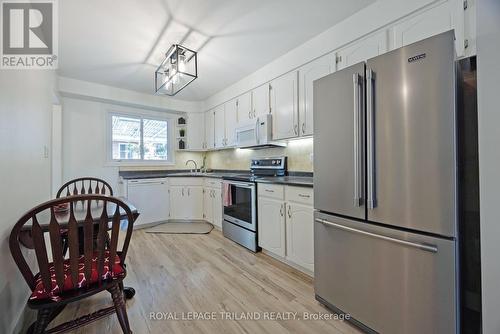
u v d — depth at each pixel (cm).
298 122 258
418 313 121
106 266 135
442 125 111
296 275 215
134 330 145
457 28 147
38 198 198
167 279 208
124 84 358
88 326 149
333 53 219
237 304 172
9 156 133
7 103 133
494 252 97
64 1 175
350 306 151
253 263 242
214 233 350
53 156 334
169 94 312
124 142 412
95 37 226
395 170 127
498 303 96
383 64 131
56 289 116
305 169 290
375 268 137
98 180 242
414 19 167
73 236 116
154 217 388
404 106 123
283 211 232
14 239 109
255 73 318
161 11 190
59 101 331
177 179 409
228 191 315
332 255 162
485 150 98
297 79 258
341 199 153
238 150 415
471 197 117
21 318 146
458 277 112
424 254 118
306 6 189
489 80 97
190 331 145
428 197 116
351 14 201
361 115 140
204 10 190
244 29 220
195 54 241
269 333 143
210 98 433
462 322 119
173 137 467
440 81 112
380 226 135
